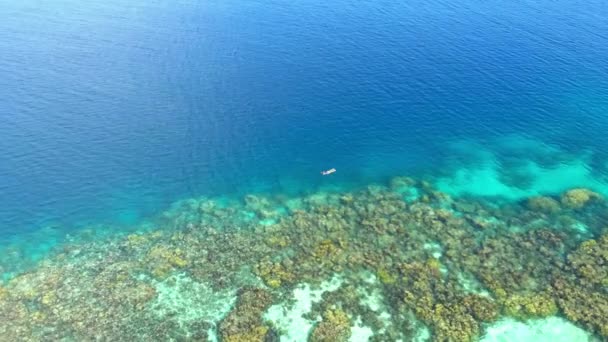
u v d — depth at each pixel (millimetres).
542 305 46781
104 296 48094
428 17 115188
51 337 43781
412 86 87188
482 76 91062
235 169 67625
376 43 101750
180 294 48781
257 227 57656
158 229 57688
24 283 49156
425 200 62188
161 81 85062
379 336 44469
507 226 58031
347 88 85812
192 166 67625
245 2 119750
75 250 54250
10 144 68625
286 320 46031
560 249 54000
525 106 83250
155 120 75438
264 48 98000
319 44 100438
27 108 76000
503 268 51375
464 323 45094
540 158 71688
